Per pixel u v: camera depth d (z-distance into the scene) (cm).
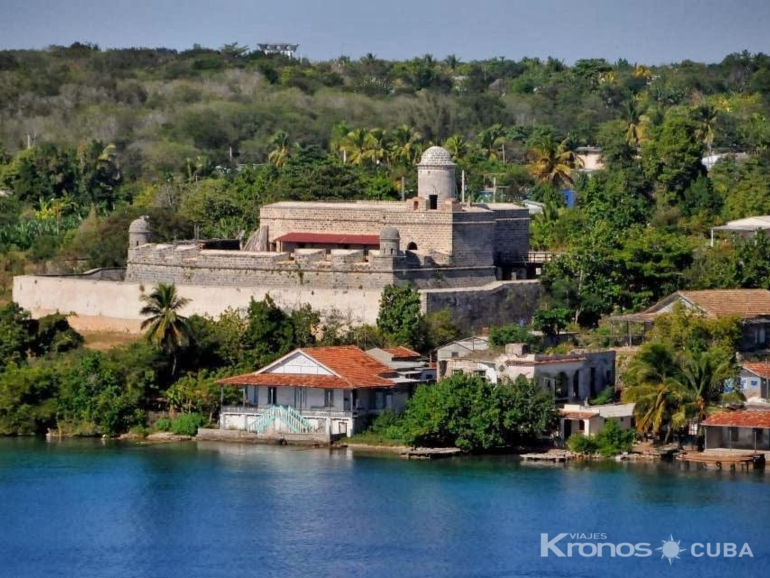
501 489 14650
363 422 16312
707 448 15588
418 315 17538
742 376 16438
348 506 14300
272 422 16400
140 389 17000
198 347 17325
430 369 16738
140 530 13875
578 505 14175
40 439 16825
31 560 13300
